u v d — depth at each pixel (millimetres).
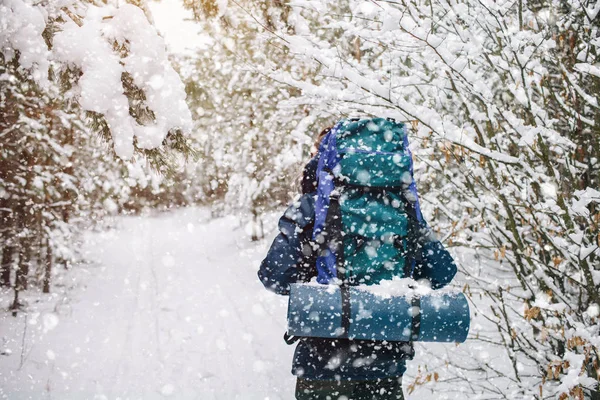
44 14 3121
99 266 13516
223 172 18203
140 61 3117
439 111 4488
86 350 6164
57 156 8812
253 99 13719
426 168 4355
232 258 15133
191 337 6754
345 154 1724
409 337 1597
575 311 3221
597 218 2742
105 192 10586
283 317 7855
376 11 3363
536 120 3107
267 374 5137
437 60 3604
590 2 3469
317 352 1712
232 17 3998
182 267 13820
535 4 3973
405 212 1758
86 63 3025
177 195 29125
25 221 8938
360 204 1707
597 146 3463
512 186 3535
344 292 1582
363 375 1715
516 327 3775
